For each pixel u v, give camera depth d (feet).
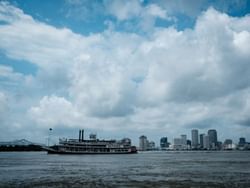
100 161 625.41
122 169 400.06
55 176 305.32
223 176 301.84
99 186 235.20
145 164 513.86
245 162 572.10
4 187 230.07
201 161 624.18
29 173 337.93
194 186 234.38
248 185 238.07
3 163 545.03
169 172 350.23
